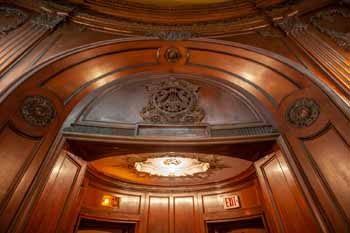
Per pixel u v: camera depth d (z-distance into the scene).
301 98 2.30
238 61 2.89
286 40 2.60
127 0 3.09
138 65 3.12
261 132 2.46
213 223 4.46
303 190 1.92
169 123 2.65
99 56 2.77
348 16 2.39
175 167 4.29
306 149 2.07
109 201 4.40
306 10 2.67
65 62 2.47
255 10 3.02
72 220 2.32
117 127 2.54
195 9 3.13
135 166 4.24
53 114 2.29
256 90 2.83
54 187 2.06
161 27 3.02
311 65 2.25
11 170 1.77
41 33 2.46
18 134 1.93
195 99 2.94
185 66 3.17
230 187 4.66
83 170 2.53
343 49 2.14
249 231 4.35
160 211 4.64
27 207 1.76
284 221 2.14
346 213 1.64
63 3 2.84
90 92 2.79
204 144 2.41
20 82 2.02
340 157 1.81
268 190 2.41
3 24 2.33
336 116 1.92
